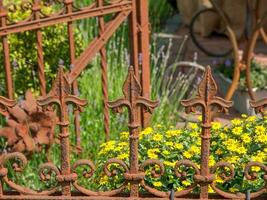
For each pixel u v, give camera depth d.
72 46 6.28
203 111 4.36
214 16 11.41
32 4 6.07
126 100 4.37
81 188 4.55
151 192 4.49
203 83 4.32
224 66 8.94
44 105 4.45
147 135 5.16
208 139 4.39
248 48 7.70
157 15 12.14
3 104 4.64
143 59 6.54
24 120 5.90
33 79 6.84
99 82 7.40
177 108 7.74
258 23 7.55
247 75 7.76
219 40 11.43
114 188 4.89
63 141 4.49
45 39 6.84
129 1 6.34
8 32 6.03
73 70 6.31
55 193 4.59
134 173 4.47
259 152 4.89
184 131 5.18
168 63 10.05
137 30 6.46
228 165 4.46
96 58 7.73
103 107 6.56
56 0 6.28
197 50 10.85
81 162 4.54
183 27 12.16
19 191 4.59
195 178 4.45
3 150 6.23
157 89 7.49
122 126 6.87
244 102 8.13
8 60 6.14
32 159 6.31
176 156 4.91
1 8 6.00
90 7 6.24
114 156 5.09
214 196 4.53
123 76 7.68
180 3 12.11
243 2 11.11
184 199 4.48
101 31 6.34
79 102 4.44
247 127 5.14
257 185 4.75
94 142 6.69
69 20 6.17
